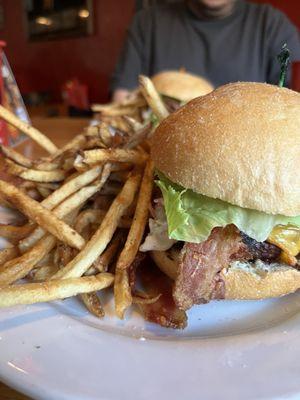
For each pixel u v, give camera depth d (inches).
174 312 8.4
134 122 12.9
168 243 8.8
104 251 9.0
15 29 65.0
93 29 53.4
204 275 8.2
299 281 8.8
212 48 31.2
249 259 8.7
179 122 8.7
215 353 6.9
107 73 53.7
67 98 49.6
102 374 6.2
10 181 11.4
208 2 29.8
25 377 6.1
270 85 9.0
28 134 12.0
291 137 7.9
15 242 10.0
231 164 7.8
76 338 7.1
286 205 7.7
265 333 7.6
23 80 66.2
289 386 6.1
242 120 8.0
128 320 8.4
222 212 8.1
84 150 10.3
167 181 8.9
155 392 5.9
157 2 33.9
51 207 9.6
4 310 7.5
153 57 32.2
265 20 31.1
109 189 10.4
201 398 5.8
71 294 7.6
